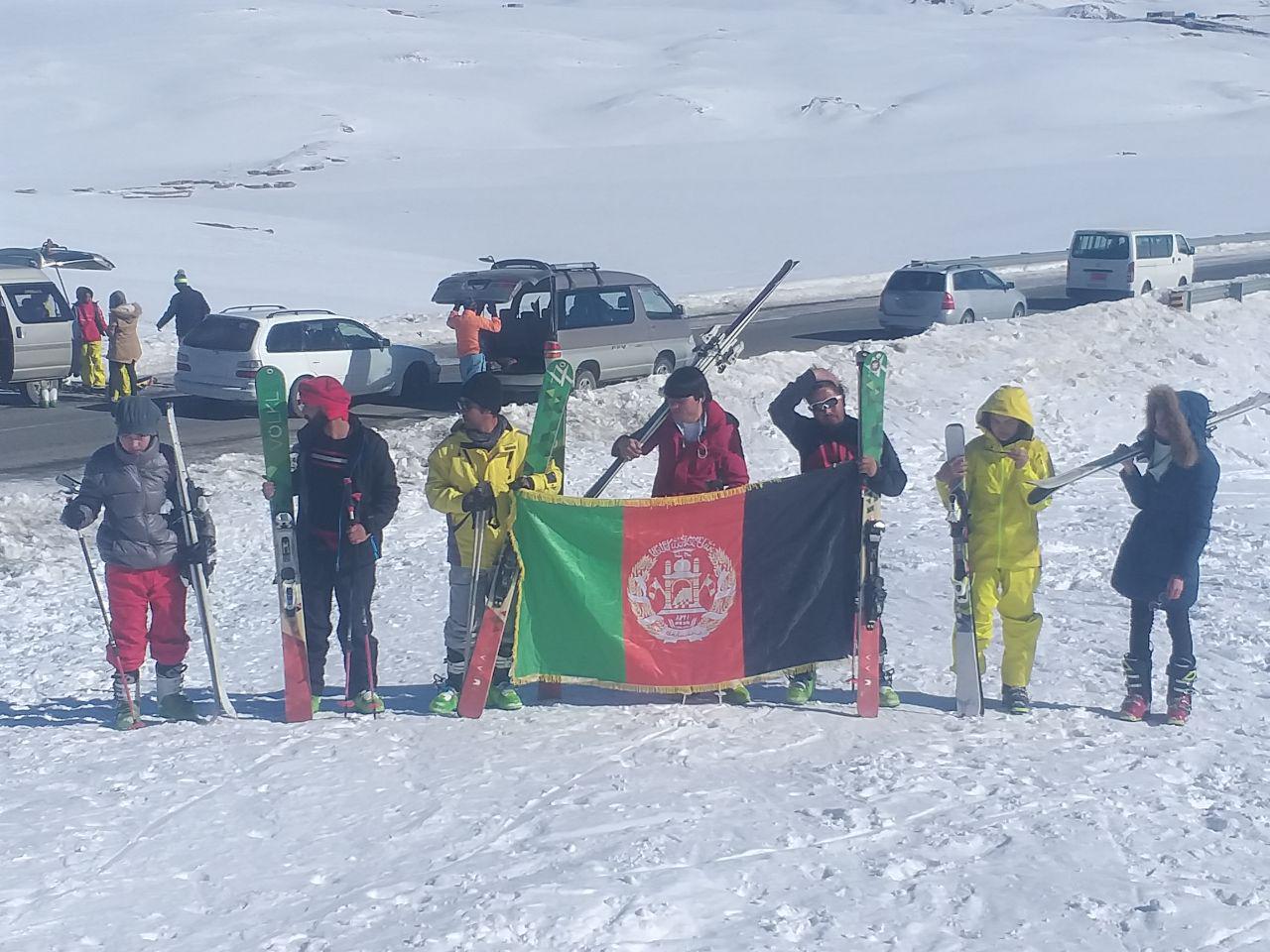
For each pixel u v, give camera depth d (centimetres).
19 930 443
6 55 15862
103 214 4969
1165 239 3394
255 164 9406
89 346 2300
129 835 525
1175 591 645
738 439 702
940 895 460
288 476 668
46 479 1593
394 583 1055
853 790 560
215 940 434
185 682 796
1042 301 3391
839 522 685
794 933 433
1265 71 14150
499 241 5062
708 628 692
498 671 694
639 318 2184
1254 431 1697
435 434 1673
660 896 455
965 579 668
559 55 16525
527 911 442
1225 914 444
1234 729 648
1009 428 667
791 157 8775
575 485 1485
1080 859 489
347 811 545
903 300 2795
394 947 421
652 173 7881
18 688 799
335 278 3850
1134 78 13288
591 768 591
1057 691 714
